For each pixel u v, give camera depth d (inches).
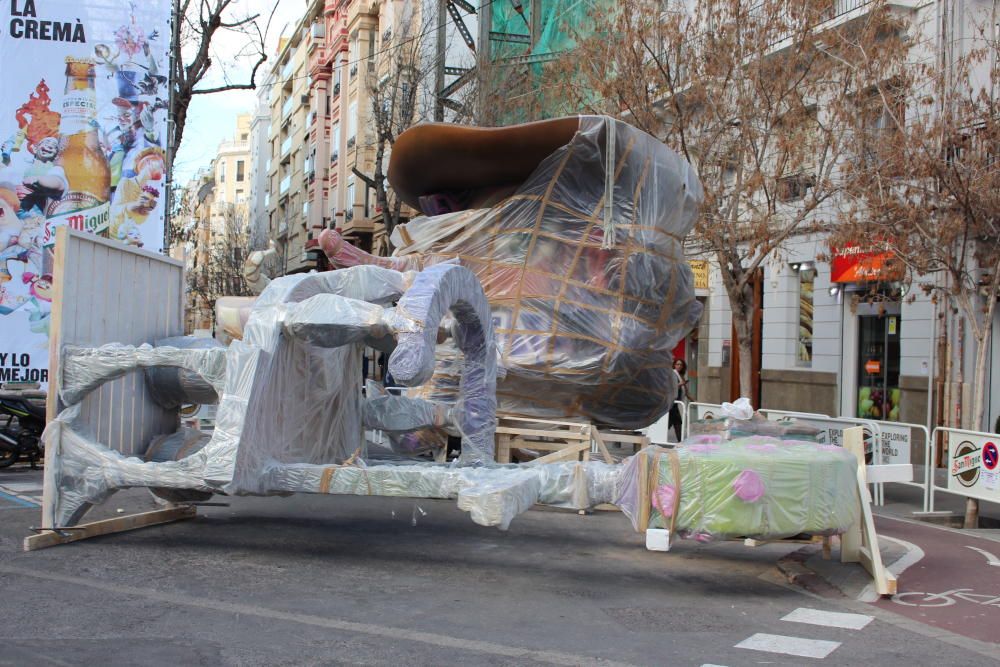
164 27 519.8
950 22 574.2
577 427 402.9
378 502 390.9
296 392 283.1
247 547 285.6
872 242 473.4
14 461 463.8
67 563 253.4
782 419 475.8
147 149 512.7
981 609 234.4
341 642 189.0
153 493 327.3
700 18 543.8
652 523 234.1
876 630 211.6
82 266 283.6
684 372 684.1
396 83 1025.5
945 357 584.4
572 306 408.2
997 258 438.0
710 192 529.0
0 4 487.5
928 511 418.3
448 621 207.5
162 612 207.3
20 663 168.6
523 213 418.3
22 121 489.7
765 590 250.5
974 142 453.7
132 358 270.4
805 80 537.0
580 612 219.1
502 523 231.3
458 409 302.2
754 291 793.6
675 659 184.9
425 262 425.7
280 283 279.1
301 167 2289.6
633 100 542.0
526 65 852.6
